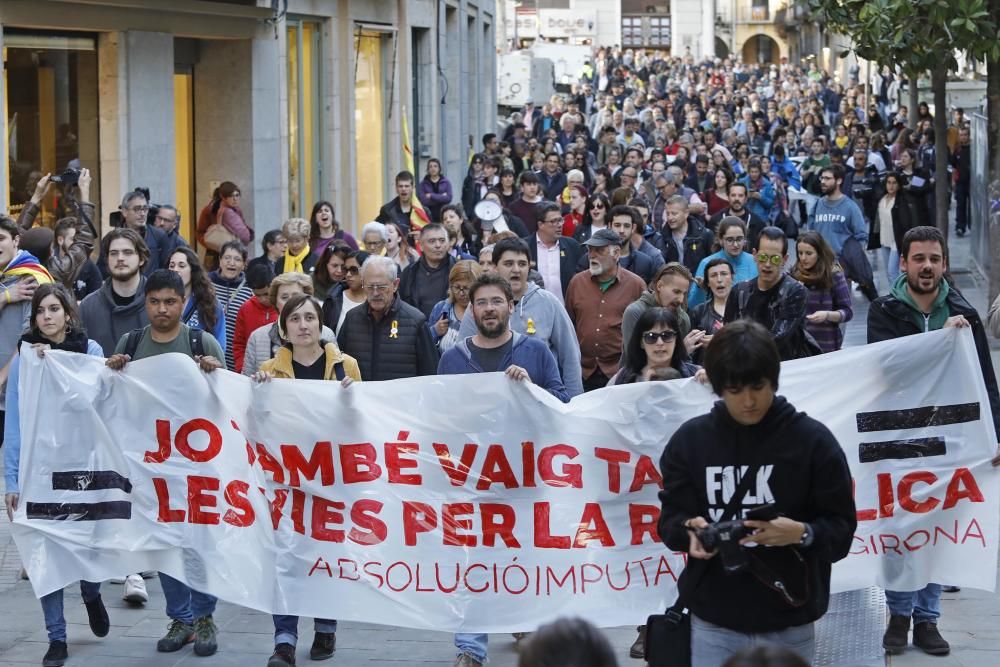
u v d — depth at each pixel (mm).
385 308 8945
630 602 7180
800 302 8648
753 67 73750
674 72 66812
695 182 20875
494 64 38000
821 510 5152
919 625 7465
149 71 16719
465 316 9188
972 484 7066
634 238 12609
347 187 22703
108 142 16234
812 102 44938
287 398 7371
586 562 7207
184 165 19078
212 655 7652
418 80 27109
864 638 7121
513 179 20719
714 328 9727
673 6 97688
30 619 8281
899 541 7105
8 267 9945
